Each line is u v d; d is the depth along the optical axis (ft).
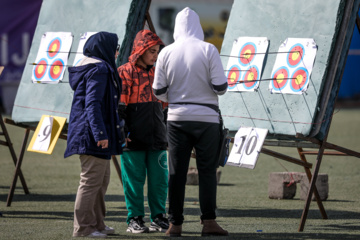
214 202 61.05
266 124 66.23
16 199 87.71
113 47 61.31
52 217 73.56
